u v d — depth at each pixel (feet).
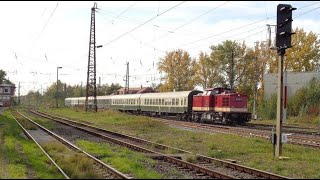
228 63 239.91
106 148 66.28
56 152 59.72
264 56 221.46
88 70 199.00
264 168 49.08
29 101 626.23
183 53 258.16
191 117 157.28
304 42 195.42
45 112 244.83
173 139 81.71
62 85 508.94
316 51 194.59
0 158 53.01
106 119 150.51
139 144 75.36
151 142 73.67
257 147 68.28
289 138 83.61
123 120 140.05
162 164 51.47
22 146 66.95
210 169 45.24
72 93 493.77
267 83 179.73
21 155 56.70
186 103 157.79
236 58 238.48
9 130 91.30
